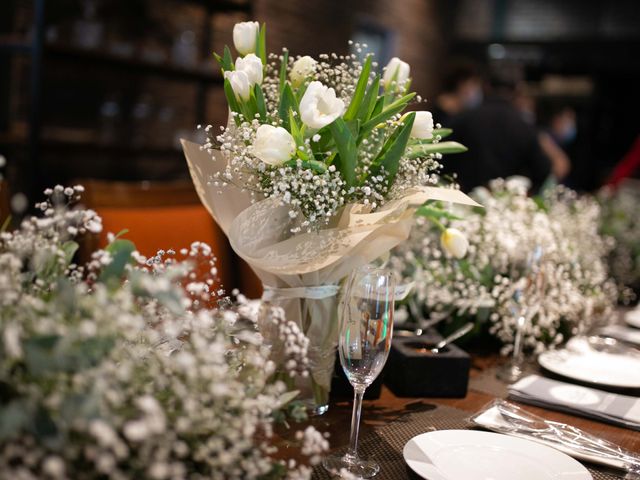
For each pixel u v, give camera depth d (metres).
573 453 0.99
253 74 1.06
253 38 1.13
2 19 3.31
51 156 3.47
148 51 3.40
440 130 1.24
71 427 0.57
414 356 1.22
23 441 0.58
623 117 8.08
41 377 0.59
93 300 0.63
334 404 1.16
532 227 1.74
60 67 3.49
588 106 7.95
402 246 1.64
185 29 4.32
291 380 1.06
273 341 1.05
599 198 3.14
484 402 1.23
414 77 7.27
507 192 1.99
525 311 1.43
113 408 0.60
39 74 2.84
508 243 1.53
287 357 1.04
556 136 6.23
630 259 2.77
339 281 1.08
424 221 1.52
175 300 0.65
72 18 3.42
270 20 5.07
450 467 0.88
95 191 1.83
